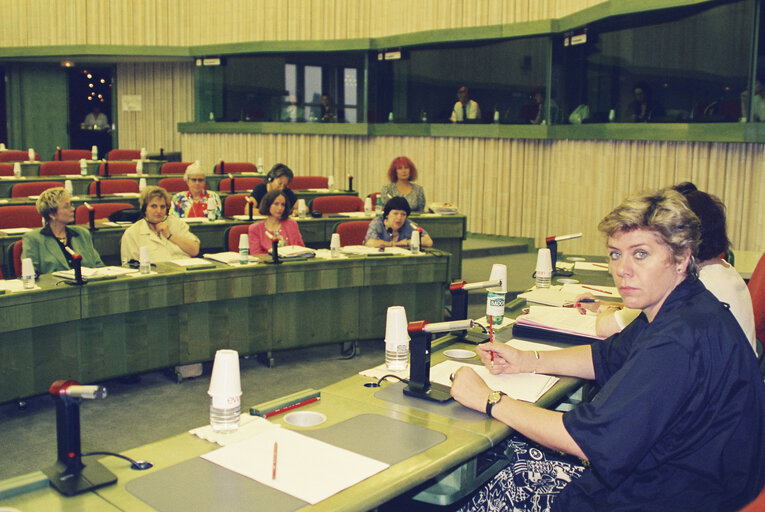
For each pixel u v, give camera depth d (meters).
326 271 5.04
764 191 6.52
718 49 6.75
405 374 2.44
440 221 7.23
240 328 4.84
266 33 11.93
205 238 6.47
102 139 14.82
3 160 11.46
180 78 14.12
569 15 8.38
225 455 1.77
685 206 1.78
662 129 7.31
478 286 2.88
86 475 1.64
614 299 3.49
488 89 9.54
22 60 14.15
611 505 1.76
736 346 1.68
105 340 4.25
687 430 1.68
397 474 1.67
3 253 5.38
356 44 10.94
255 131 12.14
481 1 9.47
